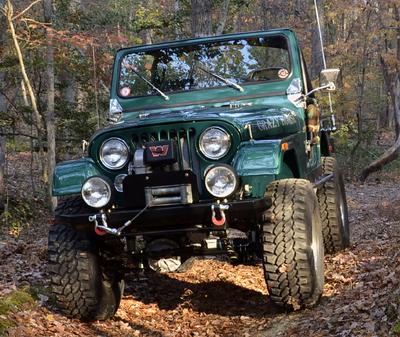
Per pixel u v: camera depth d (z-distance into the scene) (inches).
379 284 194.7
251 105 220.5
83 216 179.3
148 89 235.5
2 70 531.8
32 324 178.4
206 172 172.1
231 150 180.2
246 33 236.5
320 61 863.7
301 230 180.1
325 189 267.4
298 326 176.9
